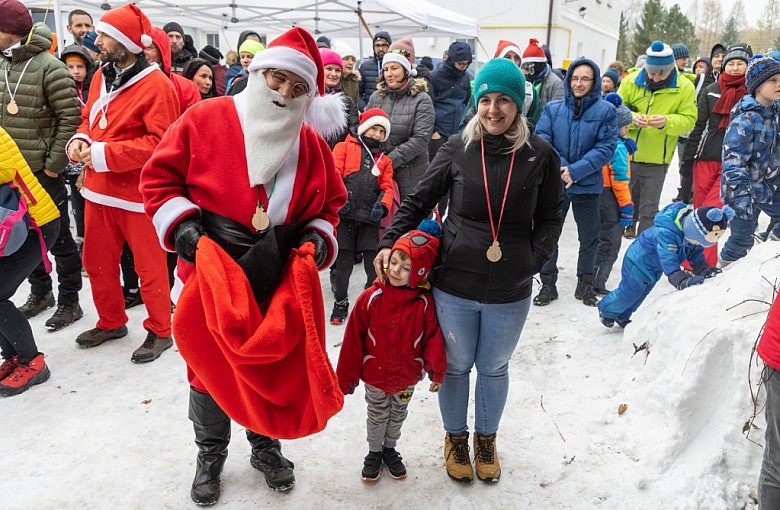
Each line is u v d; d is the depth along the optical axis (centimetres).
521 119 231
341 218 427
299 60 198
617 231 490
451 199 246
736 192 416
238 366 196
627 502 250
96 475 265
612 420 304
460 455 269
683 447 268
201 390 238
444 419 269
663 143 567
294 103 204
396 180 498
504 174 232
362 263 587
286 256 222
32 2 830
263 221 209
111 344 393
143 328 420
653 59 543
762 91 406
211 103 214
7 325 321
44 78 374
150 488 258
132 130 337
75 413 312
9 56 371
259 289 212
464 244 239
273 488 256
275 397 207
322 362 202
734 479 248
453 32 1012
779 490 193
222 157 209
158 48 423
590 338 403
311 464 277
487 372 260
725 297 289
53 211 326
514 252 239
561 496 256
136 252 358
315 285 217
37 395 328
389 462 268
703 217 339
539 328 429
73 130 382
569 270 575
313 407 207
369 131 435
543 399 331
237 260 211
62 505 247
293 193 217
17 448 282
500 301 245
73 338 399
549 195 244
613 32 2545
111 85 340
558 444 291
